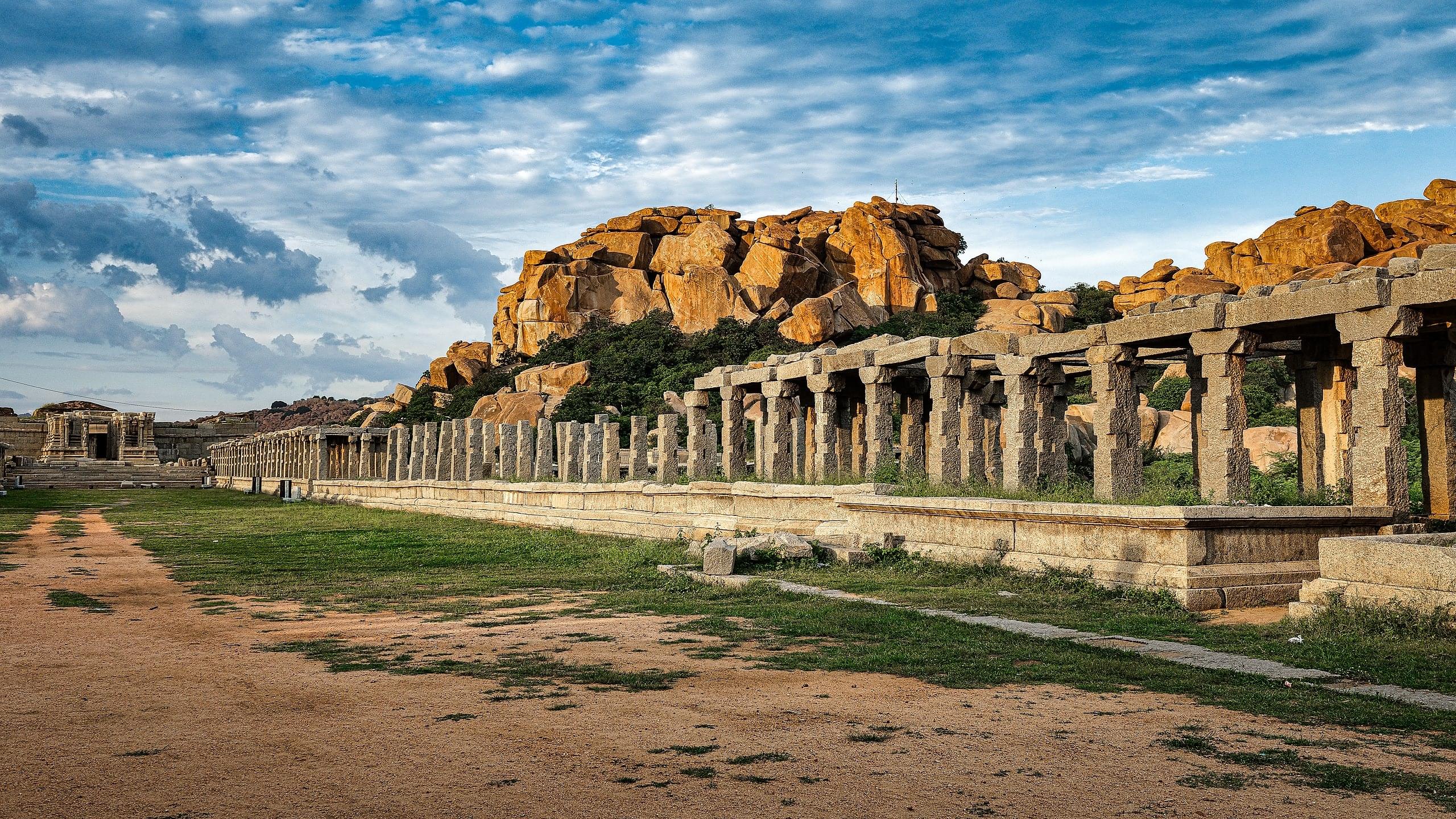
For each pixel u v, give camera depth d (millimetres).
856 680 10383
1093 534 16812
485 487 41625
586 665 11258
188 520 42031
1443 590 12297
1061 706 9234
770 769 7316
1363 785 6902
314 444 70125
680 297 101875
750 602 16109
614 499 32344
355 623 14984
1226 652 11812
